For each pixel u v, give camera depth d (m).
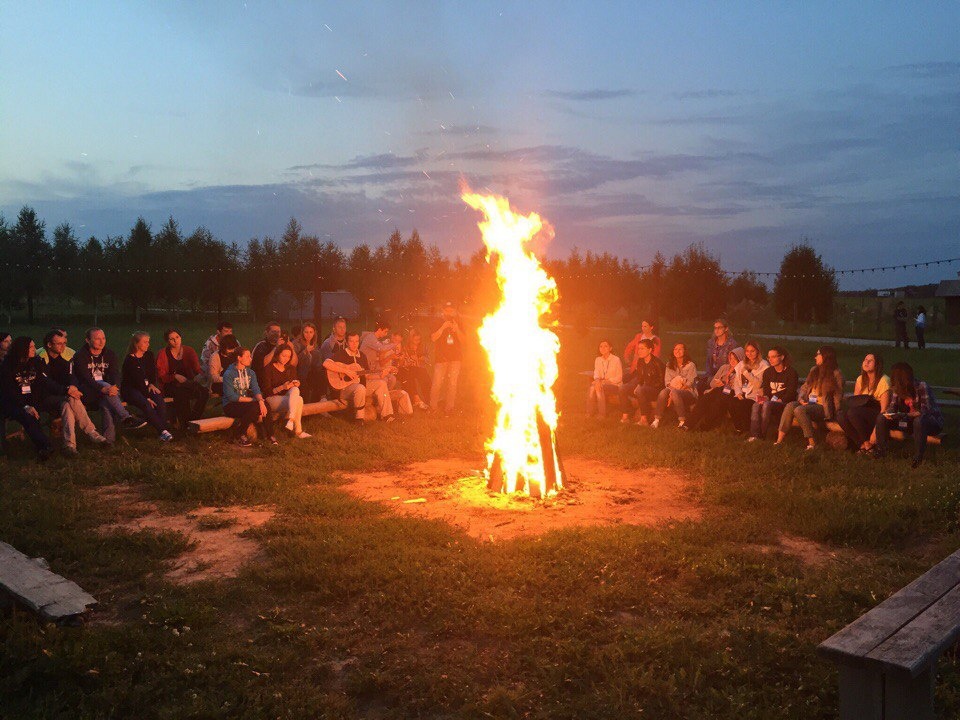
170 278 53.72
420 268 48.53
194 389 12.56
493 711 4.37
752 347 12.20
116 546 6.93
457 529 7.35
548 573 6.20
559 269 47.44
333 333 13.74
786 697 4.47
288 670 4.83
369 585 5.96
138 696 4.51
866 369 10.85
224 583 6.12
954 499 7.94
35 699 4.55
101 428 11.94
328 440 11.66
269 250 55.62
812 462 10.11
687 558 6.43
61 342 11.30
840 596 5.73
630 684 4.59
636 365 13.45
